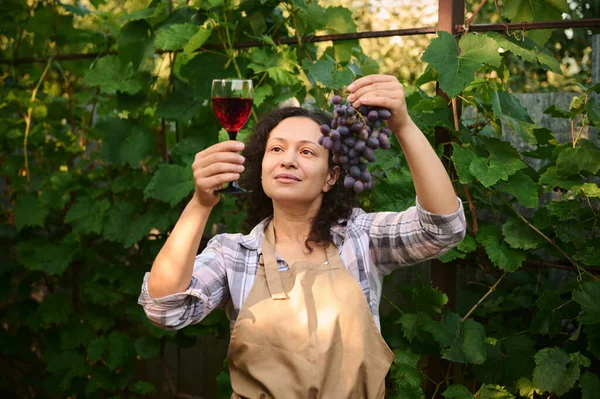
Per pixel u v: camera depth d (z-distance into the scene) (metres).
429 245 1.72
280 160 1.74
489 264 2.48
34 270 3.49
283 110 1.87
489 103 2.39
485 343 2.30
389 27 5.25
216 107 1.73
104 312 3.29
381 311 3.11
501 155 2.31
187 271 1.62
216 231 3.31
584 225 2.29
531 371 2.29
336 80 2.41
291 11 2.75
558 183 2.27
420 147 1.65
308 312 1.66
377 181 2.60
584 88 2.24
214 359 3.40
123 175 3.14
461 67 2.18
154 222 3.00
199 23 2.82
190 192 2.96
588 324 2.11
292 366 1.63
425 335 2.34
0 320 3.54
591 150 2.23
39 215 3.29
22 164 3.50
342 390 1.63
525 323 2.61
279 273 1.72
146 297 1.66
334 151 1.60
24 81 3.61
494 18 4.94
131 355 3.22
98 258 3.42
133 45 2.91
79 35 3.33
